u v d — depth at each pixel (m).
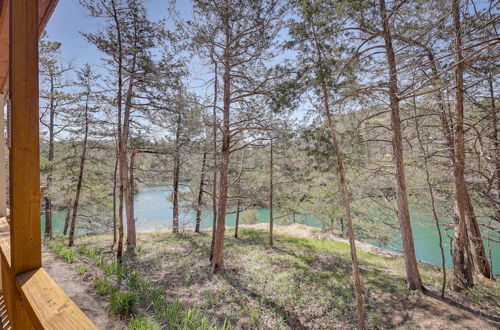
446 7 5.59
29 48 1.38
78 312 0.99
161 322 4.34
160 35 9.95
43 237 12.12
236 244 13.70
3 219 2.77
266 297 7.45
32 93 1.38
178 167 14.63
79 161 11.73
